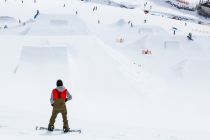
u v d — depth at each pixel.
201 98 35.50
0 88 28.02
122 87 31.59
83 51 36.09
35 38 37.50
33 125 12.75
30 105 25.28
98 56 36.25
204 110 30.97
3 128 11.15
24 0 91.62
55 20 65.44
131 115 26.00
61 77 30.69
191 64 48.56
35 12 84.56
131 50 61.00
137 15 94.81
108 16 88.56
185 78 44.59
